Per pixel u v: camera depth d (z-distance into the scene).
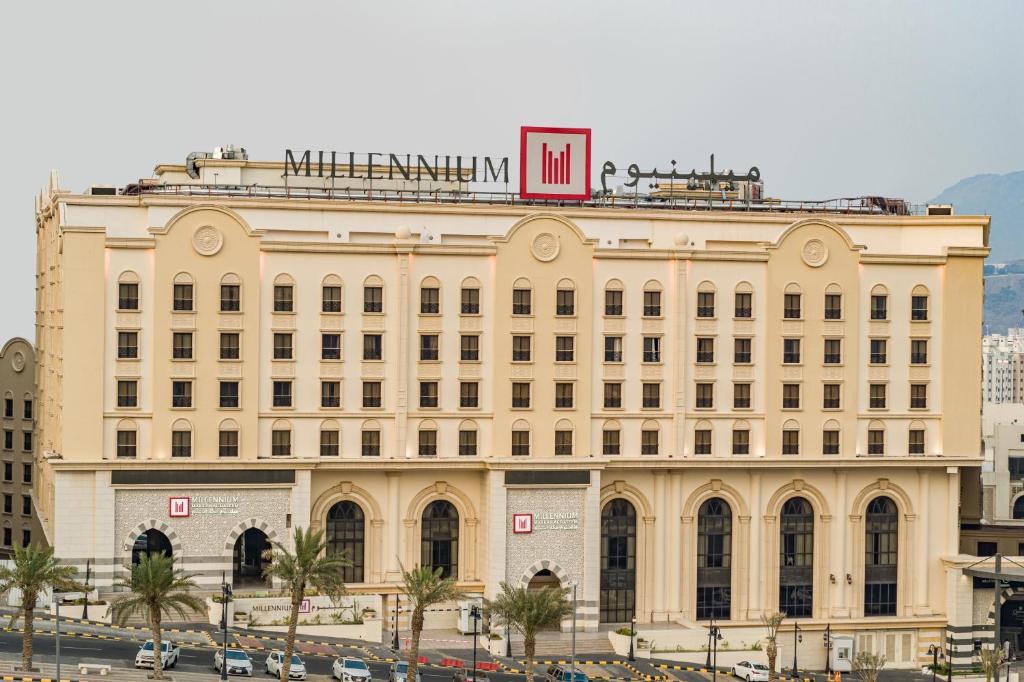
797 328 152.12
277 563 118.75
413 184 162.75
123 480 138.62
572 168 152.00
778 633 151.62
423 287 145.38
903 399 154.75
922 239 156.88
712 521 151.75
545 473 145.50
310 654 131.75
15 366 184.12
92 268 138.75
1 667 115.00
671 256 149.12
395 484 145.50
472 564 147.50
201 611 119.25
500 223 149.00
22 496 183.88
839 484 153.38
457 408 146.12
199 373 140.75
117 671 115.94
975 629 155.38
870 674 139.88
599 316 148.25
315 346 143.38
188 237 140.50
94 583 138.00
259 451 142.25
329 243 143.38
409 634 144.50
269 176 167.38
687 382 150.00
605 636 145.62
